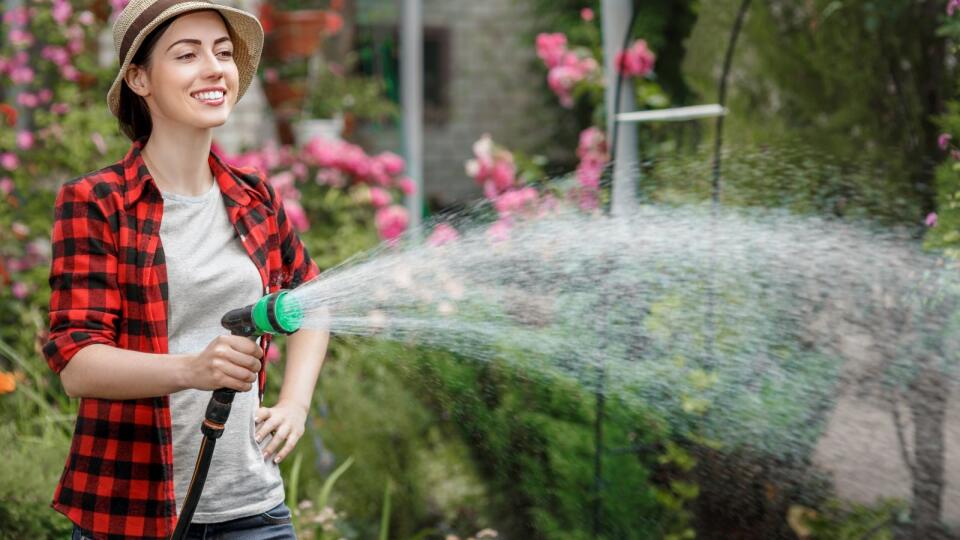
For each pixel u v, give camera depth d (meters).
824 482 4.14
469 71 12.90
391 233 7.15
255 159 7.23
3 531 3.90
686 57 5.66
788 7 5.11
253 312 2.46
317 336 3.05
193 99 2.66
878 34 4.59
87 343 2.47
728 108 5.36
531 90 12.77
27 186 6.24
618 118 4.68
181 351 2.67
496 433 4.73
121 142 6.45
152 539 2.63
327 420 5.38
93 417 2.63
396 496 5.22
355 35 12.05
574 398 4.45
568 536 4.56
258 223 2.84
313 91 8.87
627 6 4.85
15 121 6.25
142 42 2.66
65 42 6.66
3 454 4.18
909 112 4.45
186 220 2.71
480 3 12.90
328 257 6.85
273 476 2.86
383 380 5.63
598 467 4.29
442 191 12.86
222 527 2.74
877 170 4.37
